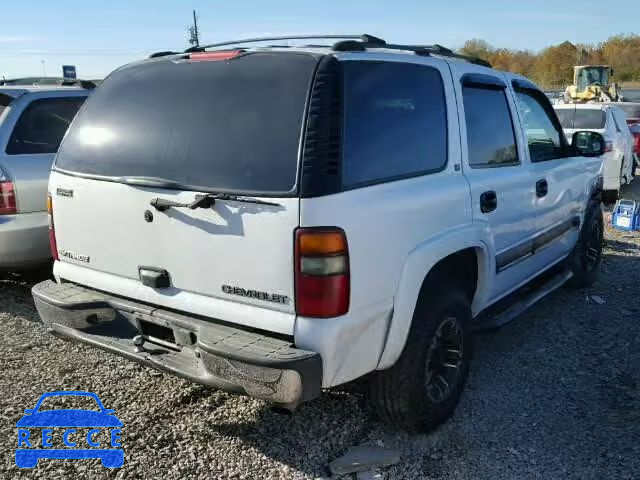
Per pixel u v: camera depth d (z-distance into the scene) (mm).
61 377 4125
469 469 3150
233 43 3557
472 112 3842
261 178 2748
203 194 2869
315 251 2645
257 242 2750
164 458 3250
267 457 3268
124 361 4375
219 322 2953
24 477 3080
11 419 3607
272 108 2834
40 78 6820
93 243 3383
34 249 5258
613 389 3977
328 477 3098
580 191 5406
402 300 3029
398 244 2996
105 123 3395
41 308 3531
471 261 3781
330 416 3658
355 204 2781
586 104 11039
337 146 2752
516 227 4195
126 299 3309
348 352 2805
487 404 3795
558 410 3715
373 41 3363
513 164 4242
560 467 3154
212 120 2973
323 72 2818
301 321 2703
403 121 3219
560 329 5012
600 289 6066
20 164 5219
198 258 2947
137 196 3109
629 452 3268
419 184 3229
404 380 3209
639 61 69125
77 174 3402
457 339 3520
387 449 3301
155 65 3371
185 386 4020
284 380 2631
